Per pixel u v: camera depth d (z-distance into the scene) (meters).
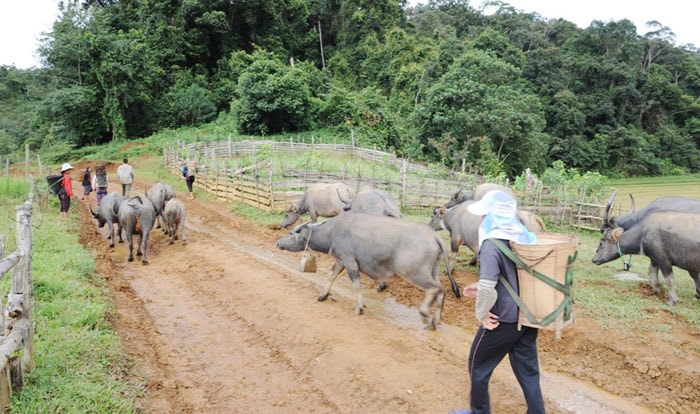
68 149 41.09
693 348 6.27
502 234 4.04
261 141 34.22
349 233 7.57
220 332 7.09
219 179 20.14
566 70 61.56
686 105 63.66
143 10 50.50
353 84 54.00
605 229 9.23
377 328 7.10
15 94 60.88
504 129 33.28
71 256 9.39
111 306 7.52
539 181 18.45
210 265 10.59
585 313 7.41
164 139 40.38
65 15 42.97
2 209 13.71
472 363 4.21
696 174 56.81
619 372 5.79
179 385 5.48
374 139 40.22
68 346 5.48
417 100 46.91
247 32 54.00
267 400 5.27
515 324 3.98
